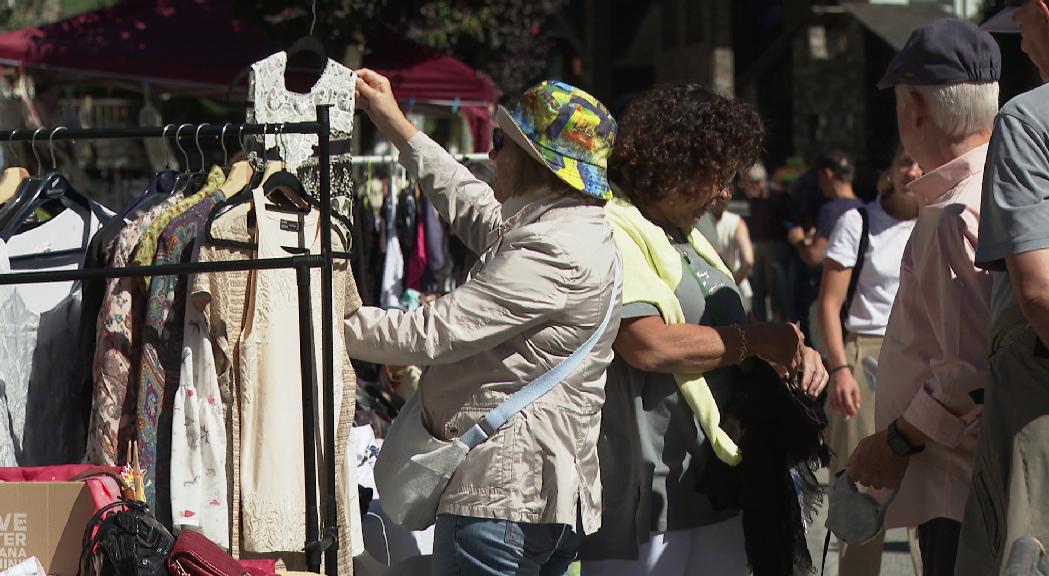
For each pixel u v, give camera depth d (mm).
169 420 5066
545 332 4762
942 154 5336
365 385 8695
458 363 4828
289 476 5129
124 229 5145
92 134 4969
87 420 5402
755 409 5531
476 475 4727
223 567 4438
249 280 5074
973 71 5227
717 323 5602
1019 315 4574
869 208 8461
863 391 8312
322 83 5551
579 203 4898
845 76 43531
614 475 5406
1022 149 4426
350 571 5414
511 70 28391
